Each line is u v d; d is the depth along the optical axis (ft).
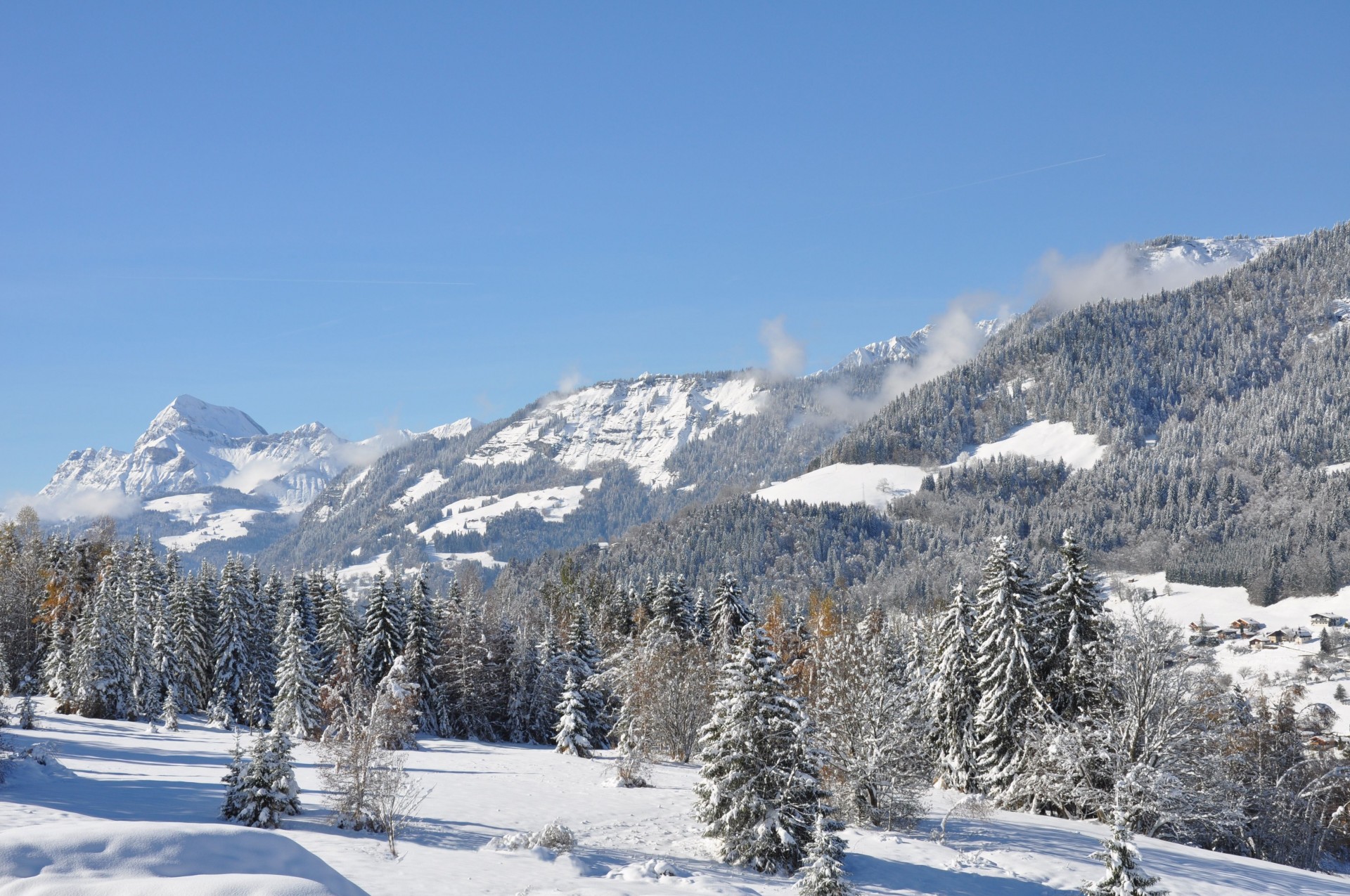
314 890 31.22
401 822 108.88
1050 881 101.04
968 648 167.02
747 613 259.60
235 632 254.27
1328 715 240.12
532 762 193.06
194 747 182.19
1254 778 163.02
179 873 32.42
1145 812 132.16
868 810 124.47
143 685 235.61
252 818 99.19
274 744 103.60
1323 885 108.47
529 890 79.15
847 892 81.25
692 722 211.61
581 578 428.97
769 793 103.24
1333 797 172.14
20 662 281.33
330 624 257.96
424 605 256.11
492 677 261.24
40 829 32.89
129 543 301.63
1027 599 151.74
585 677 246.06
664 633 235.20
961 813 133.39
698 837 116.37
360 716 111.96
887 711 130.52
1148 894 72.79
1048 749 139.23
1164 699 135.33
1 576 299.99
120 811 98.43
